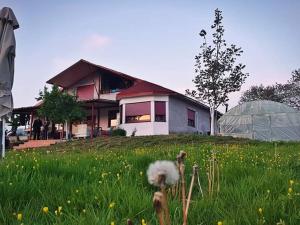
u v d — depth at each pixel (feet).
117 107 132.57
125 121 124.47
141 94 122.11
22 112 139.44
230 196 14.64
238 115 129.59
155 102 121.70
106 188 14.97
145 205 13.19
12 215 12.82
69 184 16.76
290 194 13.20
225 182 17.40
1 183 15.03
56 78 138.21
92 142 91.09
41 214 13.12
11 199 14.37
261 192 14.74
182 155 7.89
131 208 12.88
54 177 17.53
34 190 15.39
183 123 131.23
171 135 96.53
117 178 18.31
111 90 134.62
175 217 11.91
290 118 122.93
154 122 119.75
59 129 138.31
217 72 137.18
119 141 89.35
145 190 17.08
